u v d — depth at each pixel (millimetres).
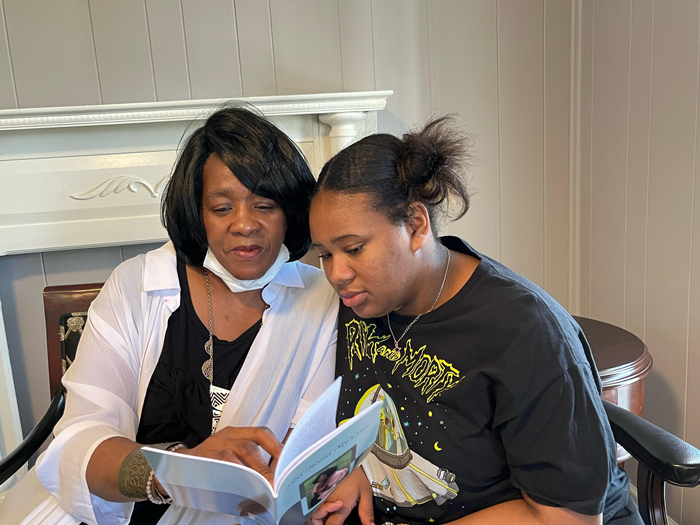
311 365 1075
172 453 640
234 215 919
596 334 1389
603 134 1680
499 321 808
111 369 979
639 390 1235
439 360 859
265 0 1565
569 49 1766
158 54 1539
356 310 842
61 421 943
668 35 1388
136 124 1494
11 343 1618
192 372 1023
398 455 899
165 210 1003
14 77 1478
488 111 1763
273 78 1614
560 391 761
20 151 1454
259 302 1059
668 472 831
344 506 921
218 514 948
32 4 1452
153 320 1021
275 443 804
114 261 1634
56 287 1397
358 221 761
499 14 1708
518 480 794
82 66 1508
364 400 954
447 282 885
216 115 963
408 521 927
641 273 1565
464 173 895
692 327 1396
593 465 754
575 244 1870
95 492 856
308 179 985
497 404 806
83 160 1491
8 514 941
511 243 1864
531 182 1833
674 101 1385
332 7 1607
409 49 1680
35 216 1497
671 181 1419
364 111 1576
